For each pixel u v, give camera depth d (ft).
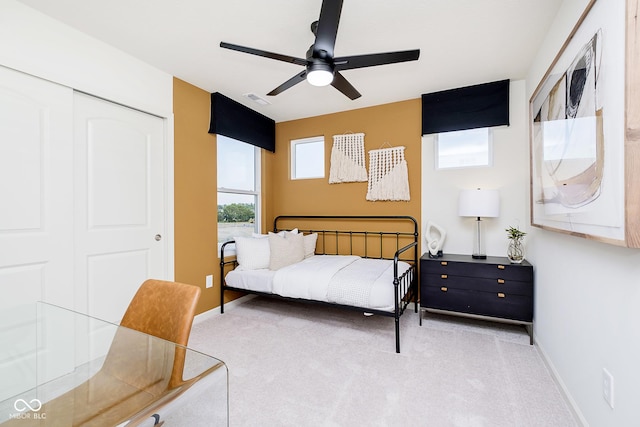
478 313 8.35
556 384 5.84
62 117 6.31
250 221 12.48
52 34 6.11
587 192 4.17
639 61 3.04
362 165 11.36
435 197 10.24
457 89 9.56
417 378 6.09
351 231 11.76
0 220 5.47
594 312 4.35
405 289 8.82
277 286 9.05
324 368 6.52
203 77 8.86
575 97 4.59
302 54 7.55
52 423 3.06
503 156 9.30
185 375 3.39
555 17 5.99
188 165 9.25
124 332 4.12
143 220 8.09
